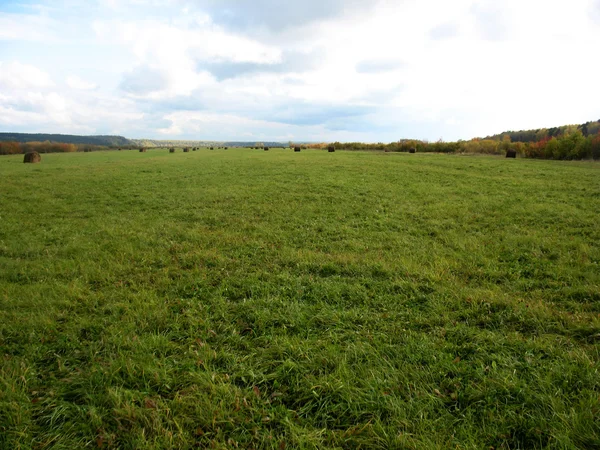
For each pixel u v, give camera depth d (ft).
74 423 10.14
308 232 32.04
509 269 21.65
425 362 12.63
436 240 29.22
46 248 27.61
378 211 40.60
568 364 12.01
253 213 40.42
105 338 14.21
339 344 13.83
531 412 10.16
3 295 18.34
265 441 9.44
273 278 20.75
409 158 132.46
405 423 9.82
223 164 109.09
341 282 19.97
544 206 40.73
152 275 21.44
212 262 23.82
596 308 16.17
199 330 15.02
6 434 9.72
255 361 12.91
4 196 52.54
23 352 13.42
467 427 9.78
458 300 17.22
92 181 70.23
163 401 10.92
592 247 25.32
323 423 10.16
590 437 8.96
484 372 11.92
